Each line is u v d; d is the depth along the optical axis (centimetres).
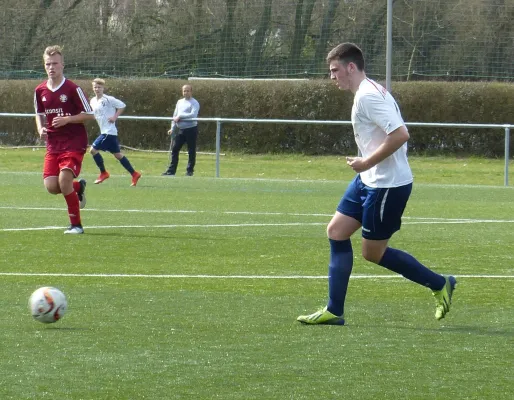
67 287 2233
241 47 9356
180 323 1827
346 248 1847
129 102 9188
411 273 1856
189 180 6172
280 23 9238
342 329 1794
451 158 8725
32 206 4319
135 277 2403
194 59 9500
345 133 8962
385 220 1814
